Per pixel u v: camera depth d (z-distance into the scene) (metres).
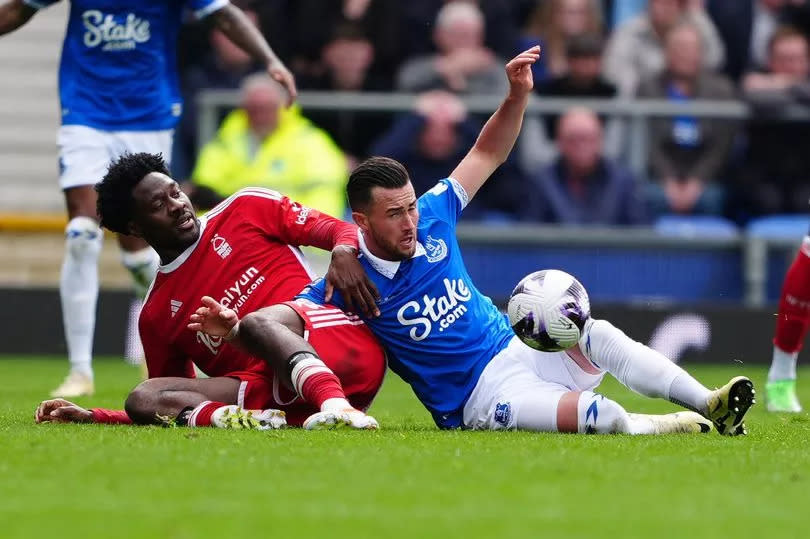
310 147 44.16
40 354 45.84
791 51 50.44
